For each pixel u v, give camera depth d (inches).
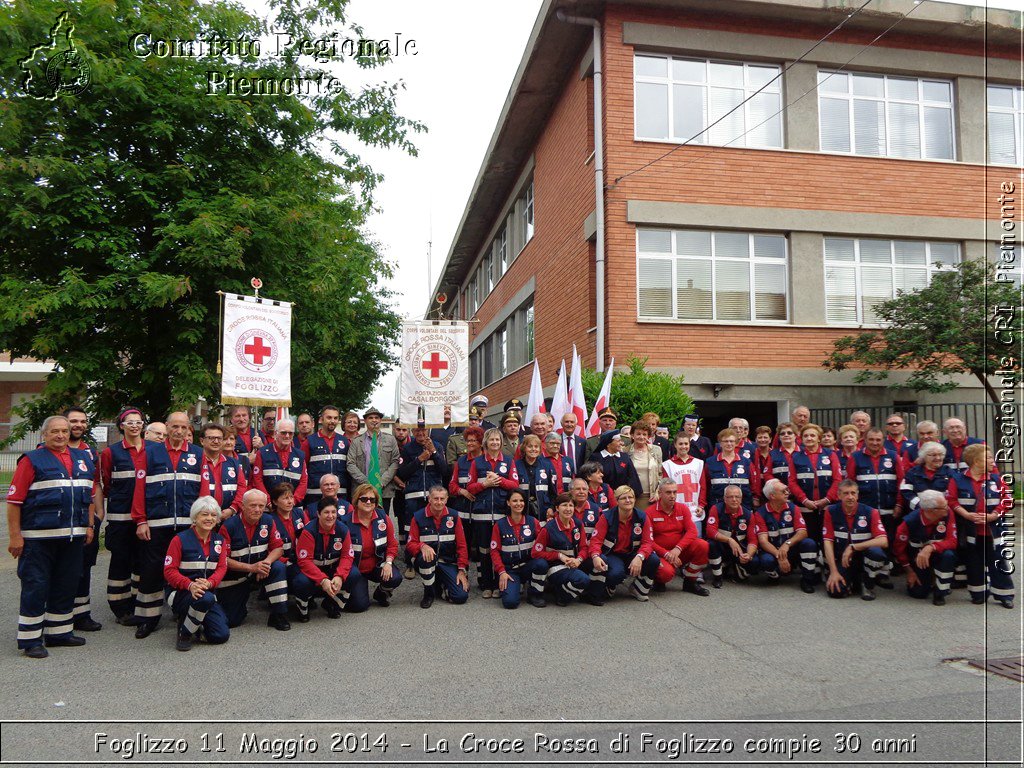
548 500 331.9
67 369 405.4
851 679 203.9
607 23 520.7
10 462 794.2
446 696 191.2
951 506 290.2
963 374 548.1
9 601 301.9
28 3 390.3
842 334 545.0
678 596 308.7
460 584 300.0
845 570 307.6
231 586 262.4
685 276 531.8
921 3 543.8
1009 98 588.4
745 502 342.3
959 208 570.3
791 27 546.9
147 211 428.1
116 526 269.1
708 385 521.7
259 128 465.7
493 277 1034.7
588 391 446.0
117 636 255.3
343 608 285.9
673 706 184.2
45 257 414.9
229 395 338.0
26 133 392.2
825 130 559.2
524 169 781.9
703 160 532.4
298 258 495.8
